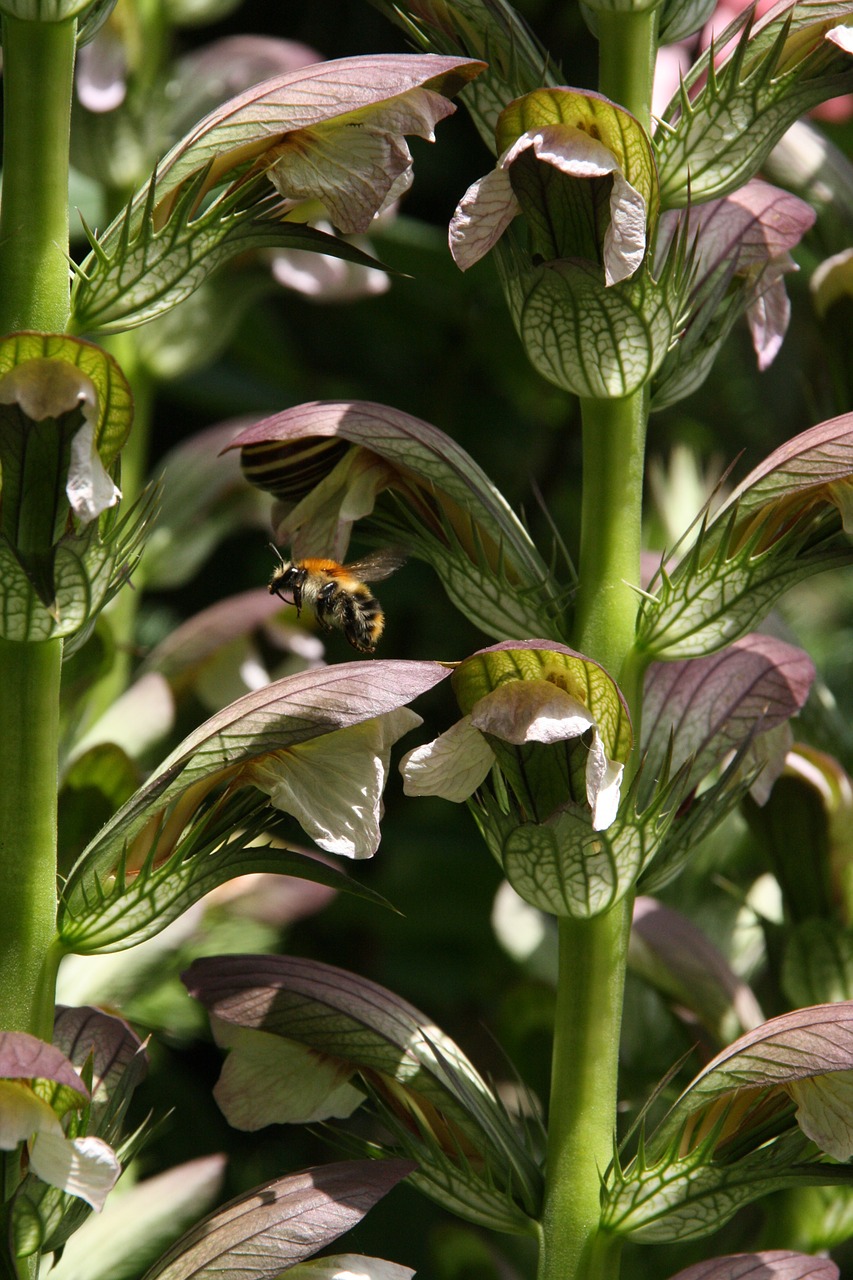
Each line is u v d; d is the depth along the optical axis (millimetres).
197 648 679
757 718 604
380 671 569
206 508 702
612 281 570
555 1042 590
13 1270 569
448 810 817
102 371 560
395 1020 590
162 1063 752
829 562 582
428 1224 729
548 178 570
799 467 576
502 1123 592
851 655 827
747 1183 579
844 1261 711
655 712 604
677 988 638
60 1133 556
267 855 577
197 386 794
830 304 645
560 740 566
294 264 696
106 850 574
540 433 875
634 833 576
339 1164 581
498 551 592
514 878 579
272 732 568
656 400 595
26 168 574
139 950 662
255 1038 596
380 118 575
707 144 586
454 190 845
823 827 634
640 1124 583
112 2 587
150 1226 651
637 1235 584
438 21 594
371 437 589
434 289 805
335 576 652
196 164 573
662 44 600
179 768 570
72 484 557
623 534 589
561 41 815
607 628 588
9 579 567
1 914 576
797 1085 575
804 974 640
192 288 577
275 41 705
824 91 586
